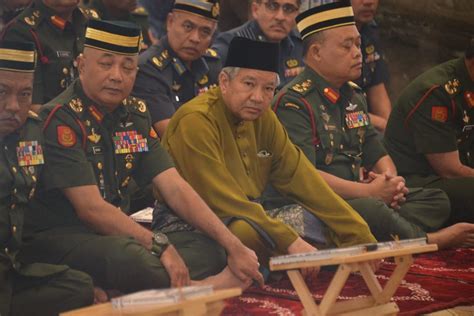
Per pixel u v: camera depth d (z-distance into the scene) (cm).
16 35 771
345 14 743
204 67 837
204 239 616
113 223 582
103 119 609
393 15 1254
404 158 870
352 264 482
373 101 1026
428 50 1271
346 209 670
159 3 930
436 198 791
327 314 491
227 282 591
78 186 580
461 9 1271
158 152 627
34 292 537
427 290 653
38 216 597
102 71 595
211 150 630
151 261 571
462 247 796
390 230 735
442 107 851
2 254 536
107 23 594
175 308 396
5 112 542
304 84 751
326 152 747
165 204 634
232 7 1118
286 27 900
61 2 772
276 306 592
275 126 678
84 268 575
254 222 618
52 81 776
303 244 620
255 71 634
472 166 880
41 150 566
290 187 675
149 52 820
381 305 516
